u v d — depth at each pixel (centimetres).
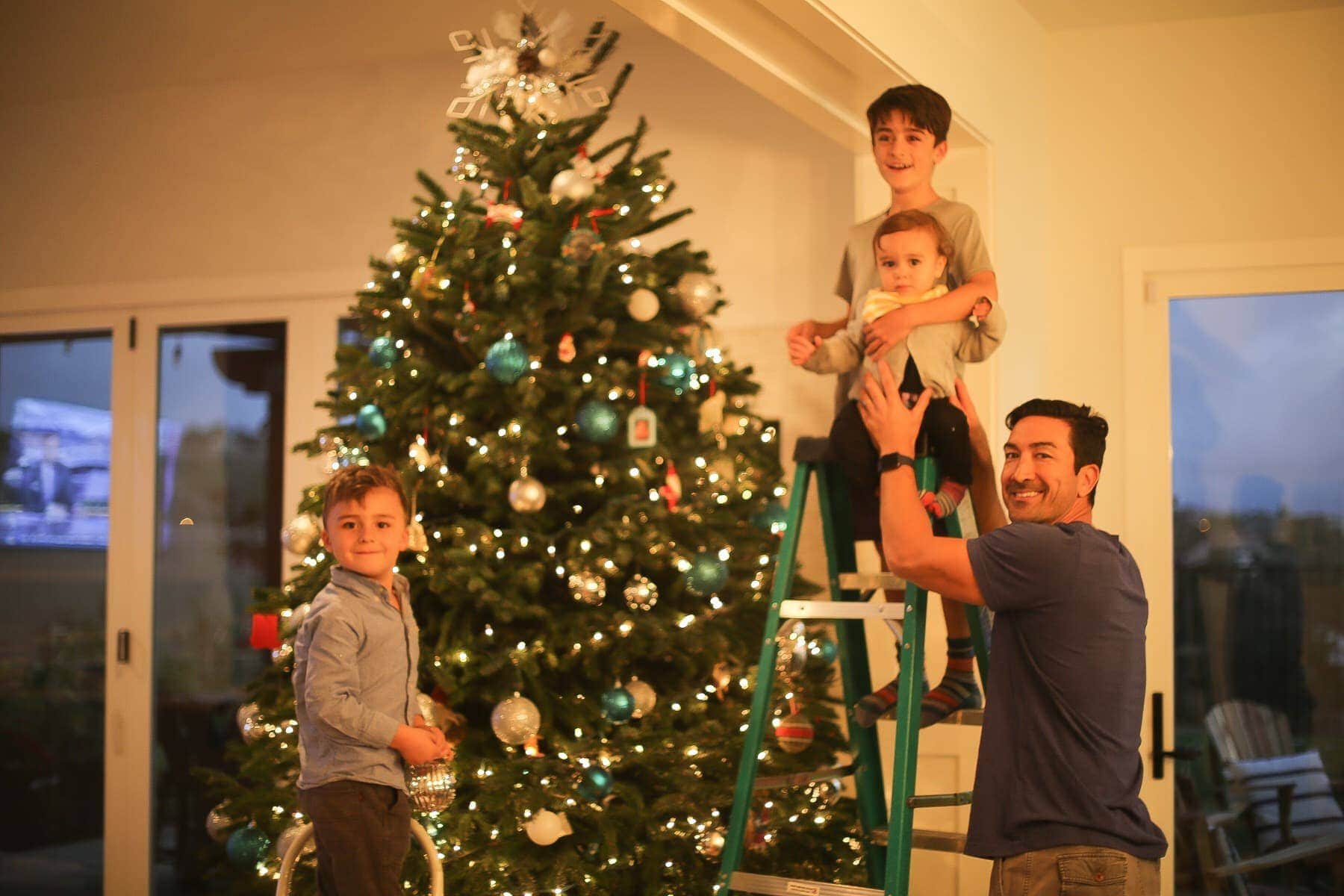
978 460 259
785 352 432
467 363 342
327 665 236
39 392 515
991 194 361
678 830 304
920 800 239
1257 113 396
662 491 336
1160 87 405
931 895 362
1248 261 394
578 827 299
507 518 328
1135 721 209
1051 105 416
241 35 447
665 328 341
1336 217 388
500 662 301
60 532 508
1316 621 388
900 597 285
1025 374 385
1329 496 388
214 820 335
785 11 277
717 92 445
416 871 287
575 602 328
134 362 502
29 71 485
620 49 456
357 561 246
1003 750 210
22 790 502
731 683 354
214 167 494
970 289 245
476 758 303
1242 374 399
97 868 492
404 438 334
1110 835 201
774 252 436
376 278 352
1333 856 380
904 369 244
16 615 509
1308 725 387
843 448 256
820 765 361
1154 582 399
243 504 487
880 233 246
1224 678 395
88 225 509
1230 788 391
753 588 362
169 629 493
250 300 488
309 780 241
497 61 342
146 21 436
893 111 257
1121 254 406
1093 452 222
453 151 465
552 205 323
